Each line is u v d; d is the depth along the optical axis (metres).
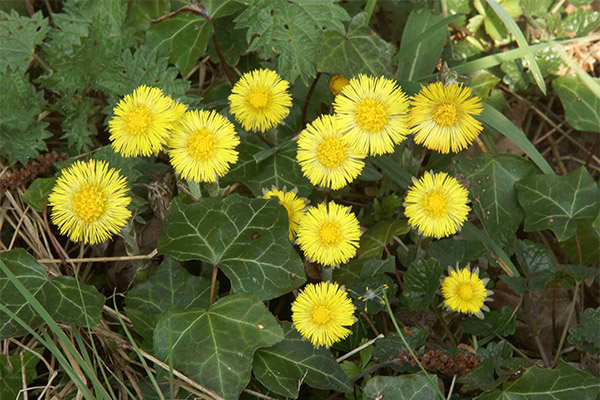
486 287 0.41
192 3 0.41
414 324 0.37
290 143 0.39
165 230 0.35
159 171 0.39
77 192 0.32
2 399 0.35
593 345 0.36
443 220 0.34
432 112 0.34
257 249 0.35
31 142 0.40
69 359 0.35
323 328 0.33
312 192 0.40
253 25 0.38
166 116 0.33
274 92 0.36
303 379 0.34
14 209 0.40
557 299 0.41
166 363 0.33
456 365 0.34
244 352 0.33
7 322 0.34
